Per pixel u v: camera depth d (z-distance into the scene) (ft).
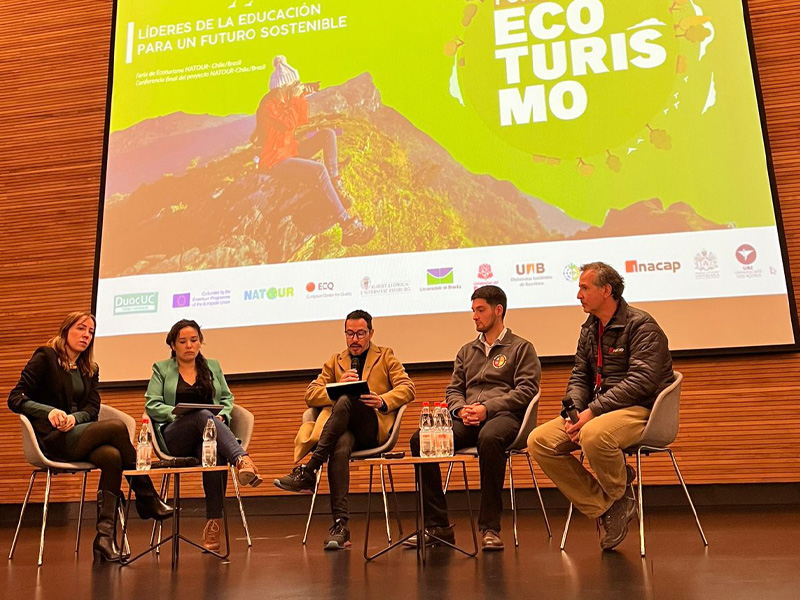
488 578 7.71
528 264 16.11
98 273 17.92
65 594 7.68
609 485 9.28
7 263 19.11
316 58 18.15
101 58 19.81
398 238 16.79
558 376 15.79
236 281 17.26
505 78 17.10
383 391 11.81
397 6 18.01
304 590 7.42
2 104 20.10
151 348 17.25
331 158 17.51
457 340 16.07
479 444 9.84
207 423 10.70
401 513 15.57
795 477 14.87
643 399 9.53
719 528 11.48
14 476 17.88
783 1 16.74
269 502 16.69
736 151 15.75
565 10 17.11
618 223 15.94
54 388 11.23
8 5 20.70
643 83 16.43
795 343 14.85
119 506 11.32
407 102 17.44
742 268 15.30
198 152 18.20
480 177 16.74
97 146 19.31
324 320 16.67
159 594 7.53
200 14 18.94
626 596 6.54
